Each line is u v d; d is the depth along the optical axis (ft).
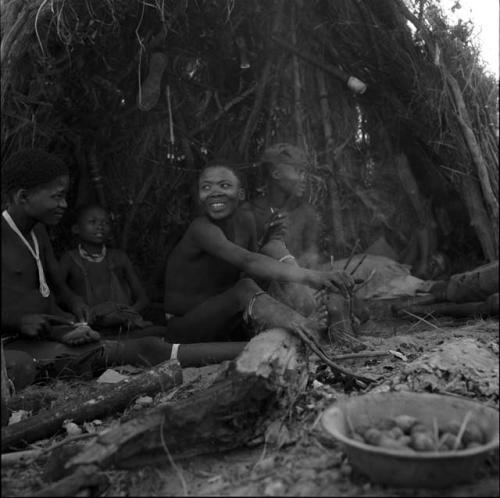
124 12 14.20
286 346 9.58
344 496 7.21
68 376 12.12
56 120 14.67
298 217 16.60
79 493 7.39
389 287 17.30
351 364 11.42
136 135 17.16
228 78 18.25
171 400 10.17
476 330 13.29
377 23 16.22
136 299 16.06
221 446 8.42
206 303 12.73
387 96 17.56
